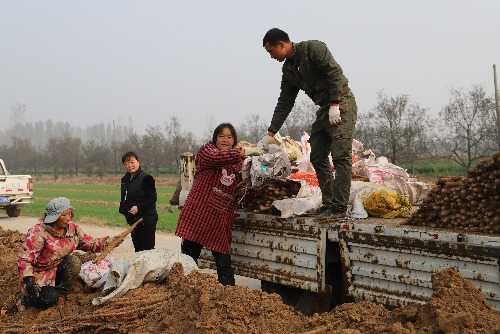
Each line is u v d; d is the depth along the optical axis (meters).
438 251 4.30
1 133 195.00
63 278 6.03
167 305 4.52
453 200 4.70
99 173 57.03
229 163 5.98
